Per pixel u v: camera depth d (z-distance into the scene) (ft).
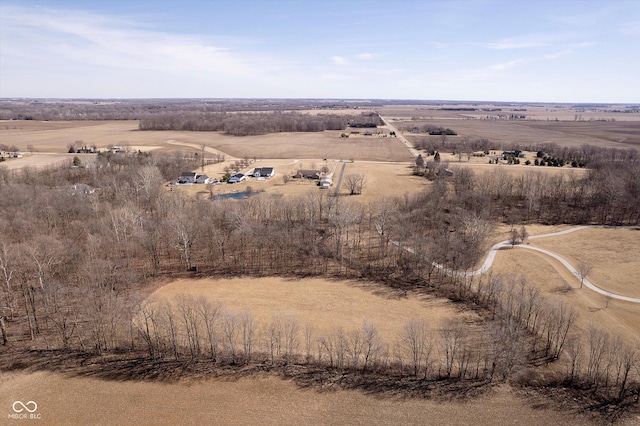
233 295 312.91
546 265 356.59
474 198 516.32
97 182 568.00
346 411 205.36
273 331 244.63
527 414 203.31
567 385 222.07
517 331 240.12
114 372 229.45
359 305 301.63
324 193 583.17
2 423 195.11
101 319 260.83
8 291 289.53
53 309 280.92
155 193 506.48
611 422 197.98
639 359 236.22
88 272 312.29
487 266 358.64
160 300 301.84
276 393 216.54
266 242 396.78
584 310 288.30
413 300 308.81
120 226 399.44
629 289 317.83
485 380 225.76
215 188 612.70
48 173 620.08
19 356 240.53
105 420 198.49
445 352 247.91
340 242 398.83
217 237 385.91
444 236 392.88
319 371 232.53
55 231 387.96
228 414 203.00
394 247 398.01
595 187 538.06
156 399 211.61
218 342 254.68
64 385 219.82
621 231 442.91
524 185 570.05
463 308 297.74
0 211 404.57
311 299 309.22
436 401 211.41
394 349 251.39
